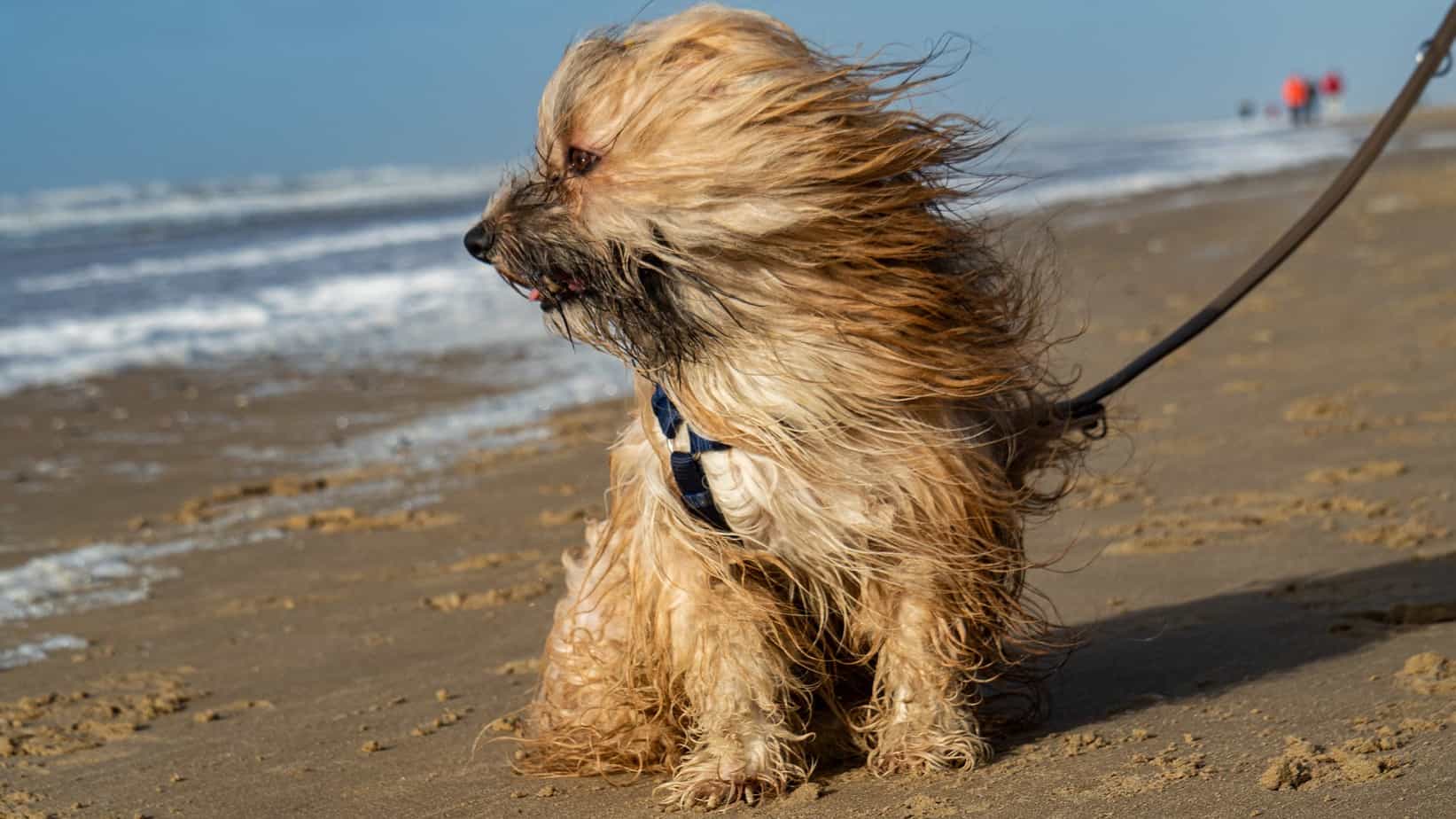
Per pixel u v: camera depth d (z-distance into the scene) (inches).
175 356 561.6
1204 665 194.7
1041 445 173.2
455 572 289.0
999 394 163.2
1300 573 242.1
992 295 159.9
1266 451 337.7
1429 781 135.0
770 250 144.3
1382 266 650.2
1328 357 446.9
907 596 154.4
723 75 143.7
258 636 254.1
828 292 146.5
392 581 284.2
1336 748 149.3
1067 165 1929.1
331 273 855.1
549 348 563.8
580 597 169.3
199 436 431.5
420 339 595.5
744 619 152.2
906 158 148.1
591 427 423.2
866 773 159.5
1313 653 194.2
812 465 148.4
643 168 143.6
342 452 407.5
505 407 461.1
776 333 146.4
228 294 759.1
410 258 933.8
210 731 204.4
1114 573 253.9
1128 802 139.4
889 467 149.7
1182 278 661.3
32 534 330.0
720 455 149.9
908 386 148.6
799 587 154.1
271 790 175.6
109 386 505.7
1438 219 825.5
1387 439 338.6
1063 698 185.9
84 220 1462.8
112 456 407.2
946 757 155.8
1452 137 1995.6
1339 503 285.0
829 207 143.9
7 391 497.0
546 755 173.2
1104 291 629.9
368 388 496.4
